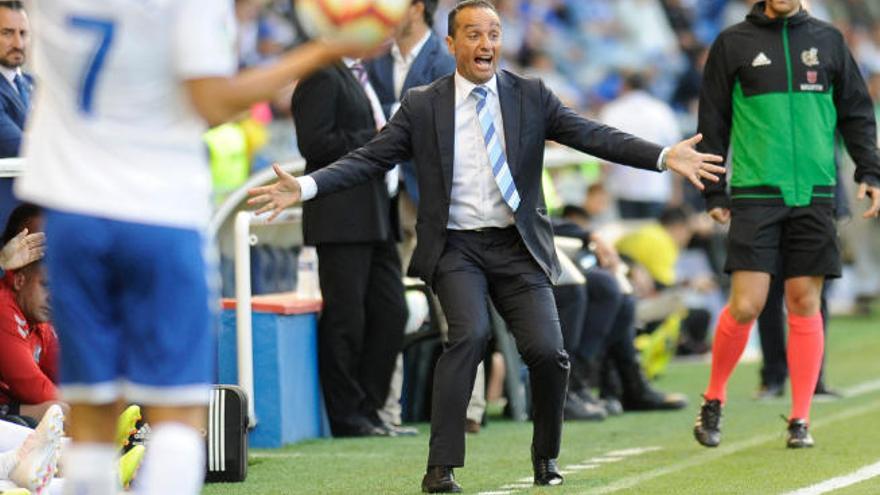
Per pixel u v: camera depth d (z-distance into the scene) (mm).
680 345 49469
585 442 31906
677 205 54625
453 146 24750
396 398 34188
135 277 16156
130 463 22766
